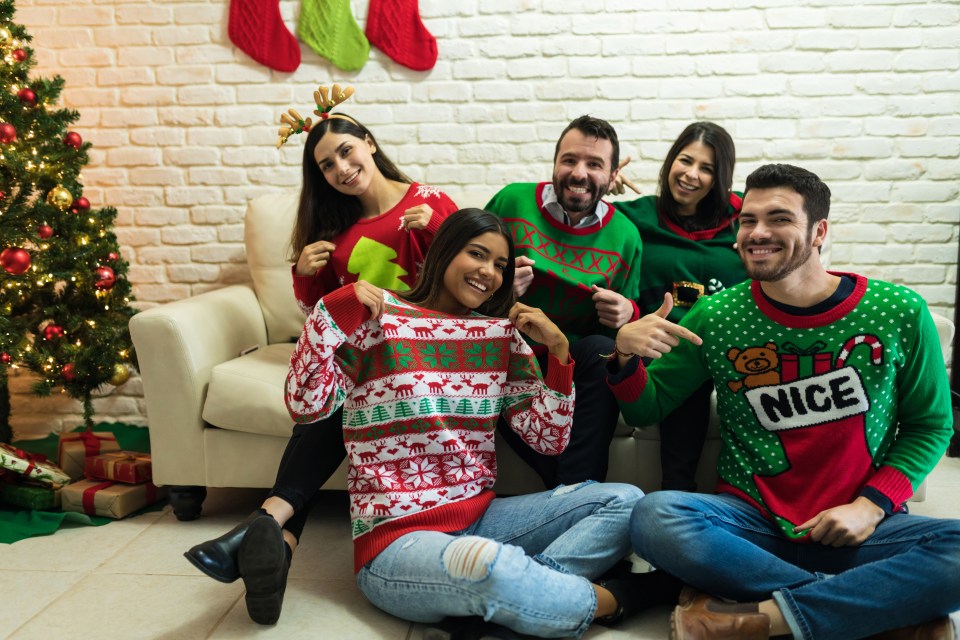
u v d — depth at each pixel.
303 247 2.09
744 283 1.68
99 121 2.85
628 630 1.57
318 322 1.49
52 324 2.39
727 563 1.46
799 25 2.63
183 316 2.10
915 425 1.57
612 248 2.09
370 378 1.59
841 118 2.67
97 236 2.46
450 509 1.59
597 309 1.99
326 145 1.98
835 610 1.39
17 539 2.01
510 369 1.68
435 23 2.72
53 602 1.68
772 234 1.50
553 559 1.54
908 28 2.61
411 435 1.59
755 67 2.66
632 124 2.73
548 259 2.05
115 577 1.80
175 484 2.12
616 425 1.99
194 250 2.90
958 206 2.68
